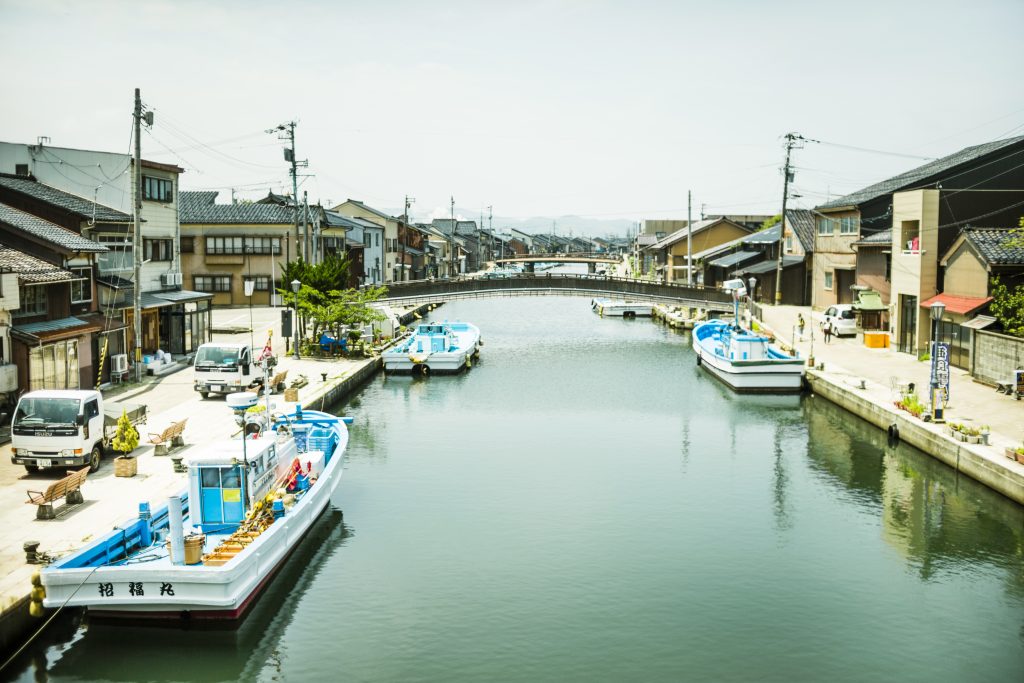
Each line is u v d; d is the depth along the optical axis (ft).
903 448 83.46
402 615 49.37
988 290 99.30
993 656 45.11
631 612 49.90
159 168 120.57
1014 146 124.88
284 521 51.44
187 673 42.88
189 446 72.18
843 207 160.76
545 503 69.77
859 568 56.59
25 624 42.50
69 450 61.57
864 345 135.03
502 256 566.36
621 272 422.82
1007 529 63.82
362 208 281.33
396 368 135.64
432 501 70.18
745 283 204.44
